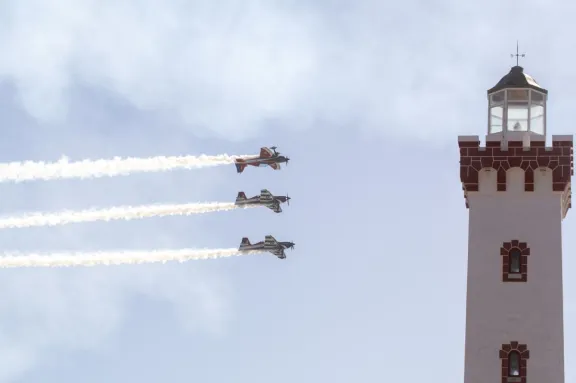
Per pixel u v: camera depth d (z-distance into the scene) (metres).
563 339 162.38
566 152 166.75
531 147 167.38
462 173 167.75
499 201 167.25
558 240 165.50
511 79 172.88
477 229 166.75
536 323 163.25
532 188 166.88
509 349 162.62
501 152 167.75
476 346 163.25
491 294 164.50
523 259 165.25
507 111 171.62
